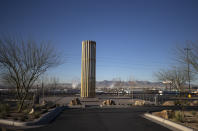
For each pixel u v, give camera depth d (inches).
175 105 1032.2
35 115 521.7
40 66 657.6
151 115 589.9
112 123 486.3
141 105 996.6
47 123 477.7
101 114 664.4
